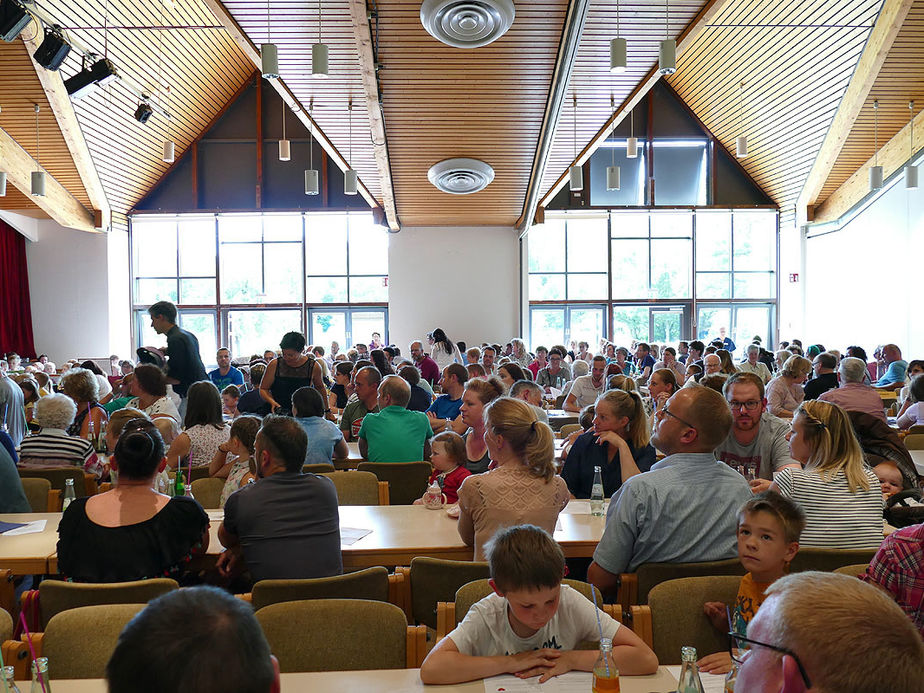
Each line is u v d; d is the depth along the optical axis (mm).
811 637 792
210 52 12969
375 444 4711
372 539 3170
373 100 9188
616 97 10008
